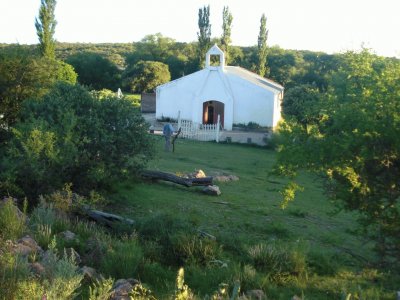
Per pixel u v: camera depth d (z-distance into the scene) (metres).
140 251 9.33
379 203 8.72
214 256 9.90
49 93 15.09
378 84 8.49
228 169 23.33
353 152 8.30
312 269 10.33
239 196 17.48
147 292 7.65
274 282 9.37
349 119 8.30
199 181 17.88
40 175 12.61
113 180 15.12
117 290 7.18
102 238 9.91
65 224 10.62
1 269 6.49
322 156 8.63
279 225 13.59
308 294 9.02
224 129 42.66
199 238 10.63
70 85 15.30
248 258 10.13
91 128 14.10
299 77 70.06
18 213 10.56
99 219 11.95
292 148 8.96
